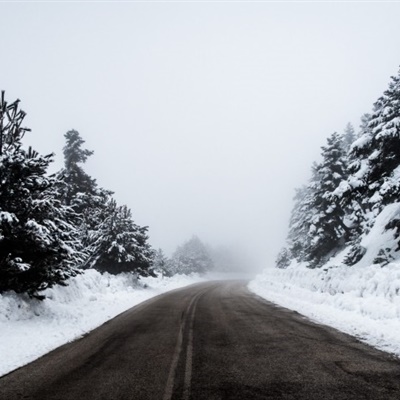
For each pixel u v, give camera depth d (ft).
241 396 14.23
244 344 23.22
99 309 42.78
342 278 43.09
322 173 95.50
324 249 96.89
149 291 77.10
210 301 53.26
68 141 96.32
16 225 28.45
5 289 29.99
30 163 29.53
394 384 15.06
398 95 53.01
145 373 17.61
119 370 18.20
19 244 29.63
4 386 16.21
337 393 14.23
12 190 29.96
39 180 30.48
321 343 22.85
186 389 15.19
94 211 84.74
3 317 27.07
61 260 33.22
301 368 17.65
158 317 37.01
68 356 21.40
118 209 77.77
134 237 78.38
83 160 96.84
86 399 14.44
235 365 18.48
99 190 95.20
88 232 74.18
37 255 30.83
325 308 38.17
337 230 94.58
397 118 47.26
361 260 65.77
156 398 14.30
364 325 27.84
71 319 33.47
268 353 20.70
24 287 31.04
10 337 24.66
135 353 21.68
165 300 56.75
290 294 55.98
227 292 74.08
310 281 53.93
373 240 67.15
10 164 28.81
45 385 16.24
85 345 24.31
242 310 41.01
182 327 30.40
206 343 23.85
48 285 33.55
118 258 71.20
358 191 55.21
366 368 17.30
